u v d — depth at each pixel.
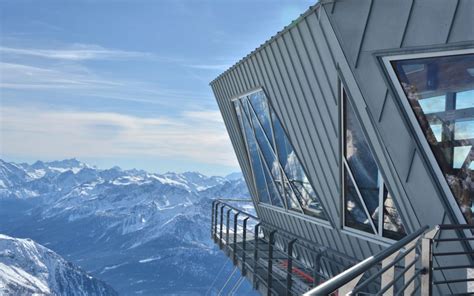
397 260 4.92
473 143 7.32
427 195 8.20
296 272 16.17
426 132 8.12
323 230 14.20
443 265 8.33
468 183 7.48
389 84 8.46
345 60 9.54
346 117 10.60
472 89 7.22
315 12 10.13
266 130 16.77
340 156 11.22
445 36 7.32
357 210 11.32
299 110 12.90
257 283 15.58
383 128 8.83
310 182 13.71
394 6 8.20
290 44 12.12
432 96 7.88
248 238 22.17
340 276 3.24
